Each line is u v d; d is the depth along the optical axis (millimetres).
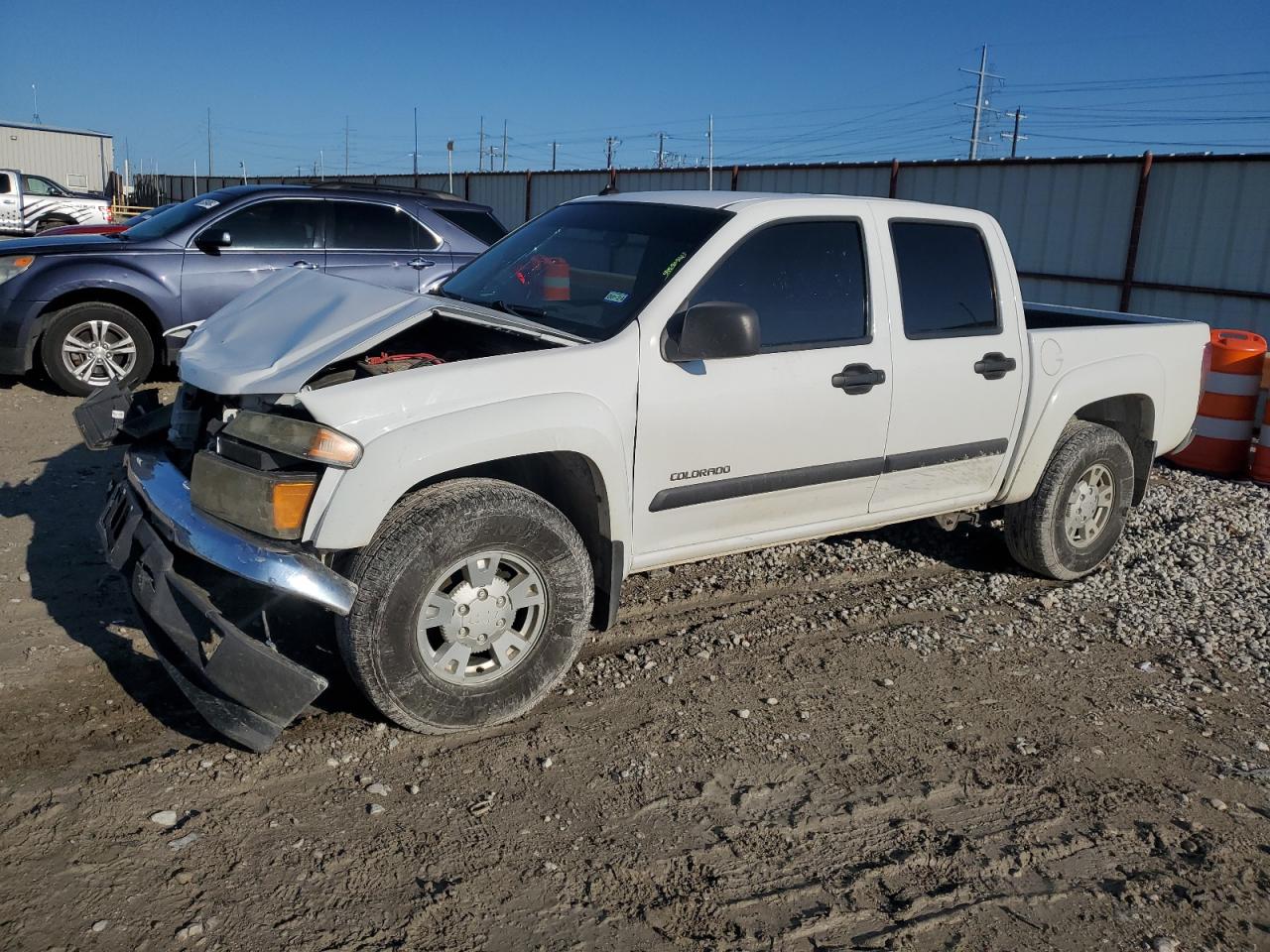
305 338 3531
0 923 2594
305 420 3252
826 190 15445
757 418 4086
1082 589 5422
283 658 3150
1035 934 2824
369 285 3988
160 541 3424
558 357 3609
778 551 5660
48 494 5785
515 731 3678
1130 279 12375
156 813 3062
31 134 35688
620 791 3357
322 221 8891
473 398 3420
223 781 3244
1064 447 5266
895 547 5855
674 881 2949
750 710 3932
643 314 3830
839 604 5012
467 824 3131
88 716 3566
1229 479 7836
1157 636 4879
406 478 3262
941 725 3926
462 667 3529
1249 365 7730
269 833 3023
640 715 3842
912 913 2875
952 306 4727
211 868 2855
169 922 2641
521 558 3566
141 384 8477
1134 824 3361
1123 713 4117
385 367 3725
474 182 22219
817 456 4324
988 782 3551
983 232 4895
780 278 4188
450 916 2738
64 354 8125
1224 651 4742
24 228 23859
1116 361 5352
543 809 3232
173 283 8336
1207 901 2988
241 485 3209
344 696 3785
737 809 3305
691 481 4012
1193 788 3596
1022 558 5453
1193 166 11711
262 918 2678
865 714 3969
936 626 4848
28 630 4137
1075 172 12797
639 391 3781
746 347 3668
